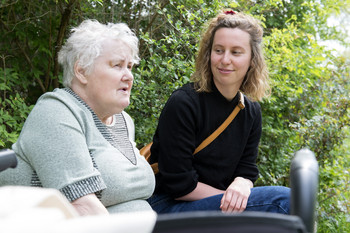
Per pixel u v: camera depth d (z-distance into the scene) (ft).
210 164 7.10
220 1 12.82
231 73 6.95
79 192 5.25
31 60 13.23
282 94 13.93
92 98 6.08
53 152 5.29
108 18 14.08
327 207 14.15
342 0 17.34
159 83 12.09
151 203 7.23
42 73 12.82
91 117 5.91
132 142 6.88
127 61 6.18
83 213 5.25
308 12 17.29
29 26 12.73
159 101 11.39
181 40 11.82
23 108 10.57
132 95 11.12
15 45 13.29
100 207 5.31
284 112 14.57
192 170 6.91
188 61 12.35
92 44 5.94
